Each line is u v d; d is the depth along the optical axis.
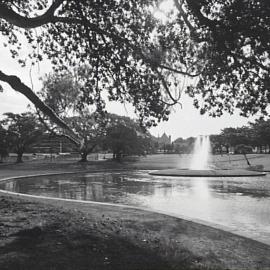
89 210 12.91
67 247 6.79
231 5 7.84
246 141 95.44
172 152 128.12
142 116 10.78
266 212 14.82
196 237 9.17
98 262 6.09
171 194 21.25
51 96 28.28
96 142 60.75
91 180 31.83
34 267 5.62
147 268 6.02
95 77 10.55
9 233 7.52
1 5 8.30
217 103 10.60
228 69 9.15
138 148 67.00
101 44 9.96
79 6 9.34
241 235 9.59
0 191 19.55
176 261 6.54
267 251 8.05
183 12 9.01
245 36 8.07
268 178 33.38
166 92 10.43
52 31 11.25
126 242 7.60
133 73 10.26
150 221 11.02
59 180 31.97
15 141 64.50
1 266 5.55
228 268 6.64
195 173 36.25
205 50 9.33
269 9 7.46
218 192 22.16
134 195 20.83
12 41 12.03
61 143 81.94
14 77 8.99
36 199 16.08
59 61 11.98
